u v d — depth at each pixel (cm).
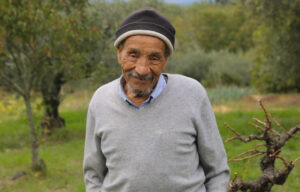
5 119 1266
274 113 880
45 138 943
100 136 182
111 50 806
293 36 1070
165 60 172
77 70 665
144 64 165
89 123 190
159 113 171
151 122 170
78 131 1052
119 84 181
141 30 162
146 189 168
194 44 2792
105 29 849
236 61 2278
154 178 167
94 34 677
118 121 175
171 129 169
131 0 1125
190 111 172
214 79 2134
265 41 1198
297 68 1129
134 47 164
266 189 294
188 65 2239
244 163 433
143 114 172
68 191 604
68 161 776
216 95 1575
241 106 1360
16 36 586
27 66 659
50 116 990
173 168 168
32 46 610
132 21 165
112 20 912
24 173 697
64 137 967
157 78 172
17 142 966
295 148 532
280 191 472
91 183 194
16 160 800
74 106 1394
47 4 593
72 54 626
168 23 169
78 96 1548
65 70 692
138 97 176
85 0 697
